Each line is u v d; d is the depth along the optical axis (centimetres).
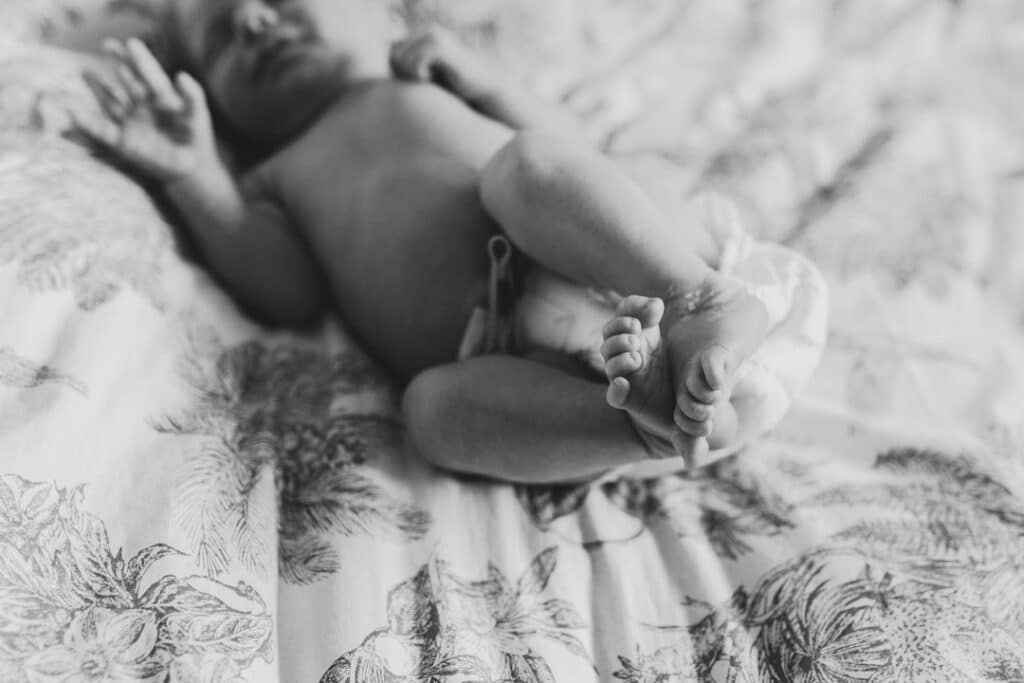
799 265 100
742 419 88
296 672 77
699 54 156
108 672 70
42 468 77
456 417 92
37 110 108
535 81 148
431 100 117
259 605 79
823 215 128
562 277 96
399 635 80
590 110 143
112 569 76
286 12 123
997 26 162
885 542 88
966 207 128
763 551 89
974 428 102
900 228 125
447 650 78
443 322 102
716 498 98
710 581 87
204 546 80
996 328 113
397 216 106
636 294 86
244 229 115
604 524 95
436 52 121
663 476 100
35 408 81
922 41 160
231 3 124
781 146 138
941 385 107
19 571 71
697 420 74
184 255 112
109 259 97
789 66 156
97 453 82
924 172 134
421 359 106
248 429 99
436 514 92
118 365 90
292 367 111
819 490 96
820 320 96
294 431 101
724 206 106
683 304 82
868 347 111
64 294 91
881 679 75
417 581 85
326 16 124
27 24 126
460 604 84
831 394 108
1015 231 125
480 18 148
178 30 129
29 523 74
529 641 81
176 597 75
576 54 152
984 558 86
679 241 87
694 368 73
